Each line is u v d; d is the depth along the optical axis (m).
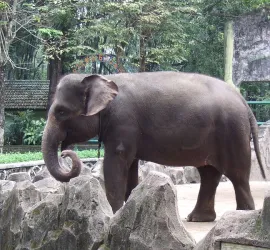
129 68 25.47
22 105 28.75
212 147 7.10
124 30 20.23
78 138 6.82
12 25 21.34
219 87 7.21
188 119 6.89
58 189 6.15
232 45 16.41
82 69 26.02
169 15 20.94
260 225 3.80
